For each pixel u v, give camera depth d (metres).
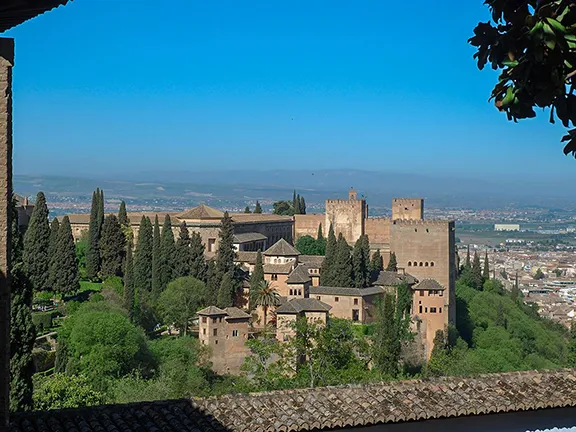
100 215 160.25
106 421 26.27
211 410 27.38
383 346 101.62
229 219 154.50
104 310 118.69
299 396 28.34
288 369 89.06
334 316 146.12
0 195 23.91
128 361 99.31
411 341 119.69
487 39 15.54
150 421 26.52
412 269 170.62
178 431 25.97
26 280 50.78
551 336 166.38
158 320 137.00
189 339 120.12
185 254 151.38
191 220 192.25
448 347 139.62
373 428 27.39
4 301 23.98
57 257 135.12
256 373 94.44
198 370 104.94
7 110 23.94
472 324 168.38
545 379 29.73
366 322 148.25
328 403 27.94
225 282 146.75
